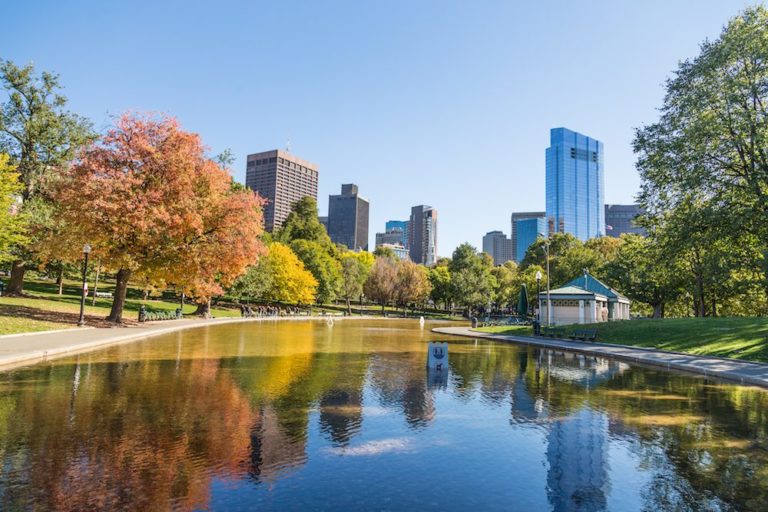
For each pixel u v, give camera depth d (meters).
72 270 45.53
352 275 90.38
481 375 15.78
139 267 31.86
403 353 21.92
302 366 16.64
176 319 41.66
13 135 36.59
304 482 6.04
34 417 8.85
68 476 6.04
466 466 6.78
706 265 31.61
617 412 10.40
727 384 14.62
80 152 30.14
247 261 33.84
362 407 10.36
